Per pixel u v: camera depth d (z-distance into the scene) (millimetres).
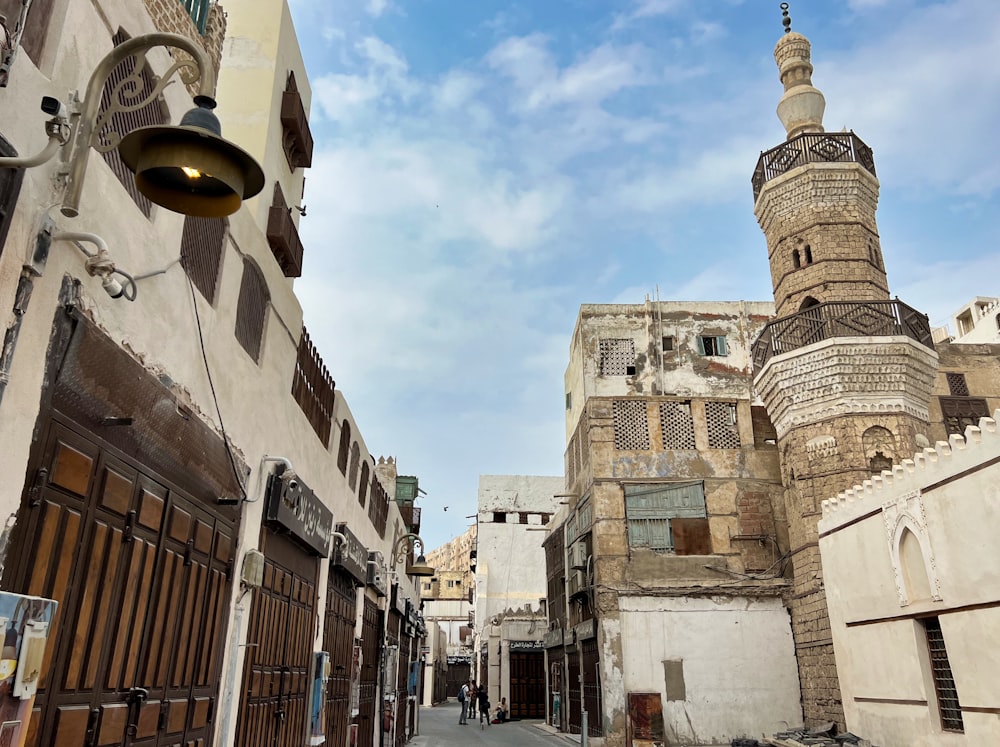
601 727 19953
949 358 25734
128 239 4727
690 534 21312
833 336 18547
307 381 10289
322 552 10195
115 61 3822
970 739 11359
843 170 20859
